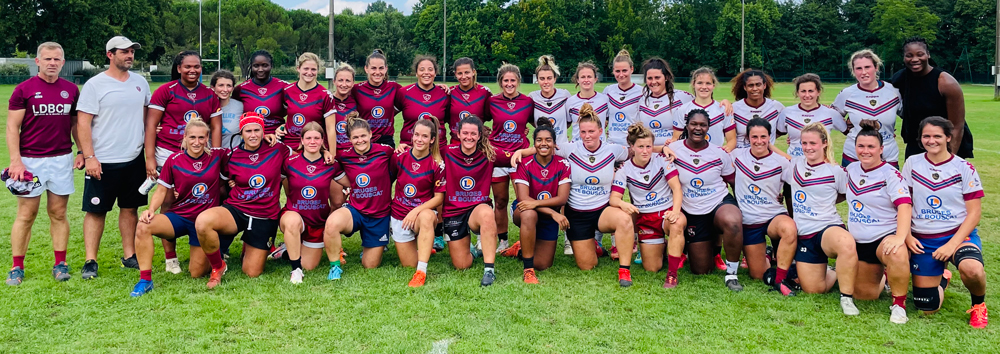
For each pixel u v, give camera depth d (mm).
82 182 9664
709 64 66125
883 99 5766
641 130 5430
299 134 6273
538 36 64312
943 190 4551
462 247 5566
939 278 4500
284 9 78562
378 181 5555
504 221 6418
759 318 4457
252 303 4688
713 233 5469
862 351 3928
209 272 5379
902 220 4504
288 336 4098
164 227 5059
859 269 4809
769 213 5270
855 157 5930
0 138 14148
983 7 61250
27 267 5535
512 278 5375
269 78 6340
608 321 4379
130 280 5207
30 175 5102
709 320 4410
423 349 3906
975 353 3914
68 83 5324
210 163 5266
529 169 5613
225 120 6188
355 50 76750
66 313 4469
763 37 65562
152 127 5633
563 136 6648
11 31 42875
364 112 6598
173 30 63094
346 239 6754
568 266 5773
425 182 5539
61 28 44938
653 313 4535
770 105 6133
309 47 75188
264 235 5340
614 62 6578
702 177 5387
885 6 64500
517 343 4004
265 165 5352
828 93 36438
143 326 4250
